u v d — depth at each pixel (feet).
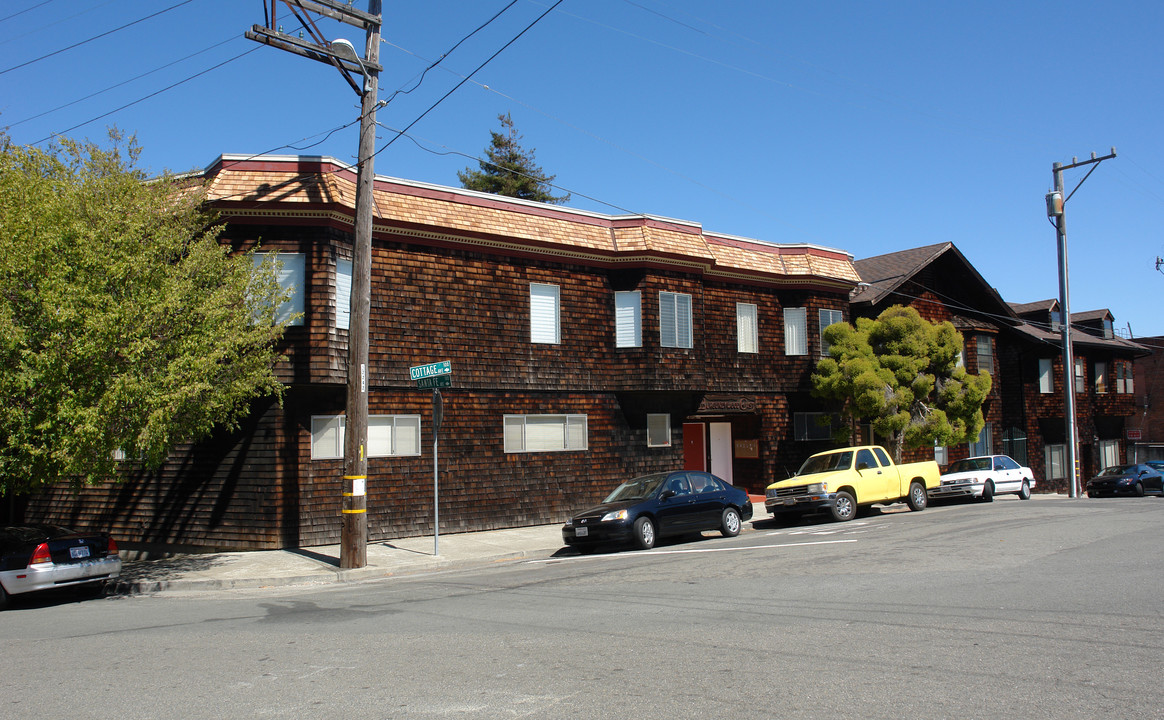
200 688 20.79
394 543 55.88
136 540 58.08
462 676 21.01
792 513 66.54
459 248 63.10
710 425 87.10
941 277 109.81
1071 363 99.14
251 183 54.34
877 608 27.96
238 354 46.55
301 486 54.24
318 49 44.60
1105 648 22.08
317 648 24.86
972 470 82.07
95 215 41.60
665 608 29.30
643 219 71.67
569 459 67.46
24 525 40.16
